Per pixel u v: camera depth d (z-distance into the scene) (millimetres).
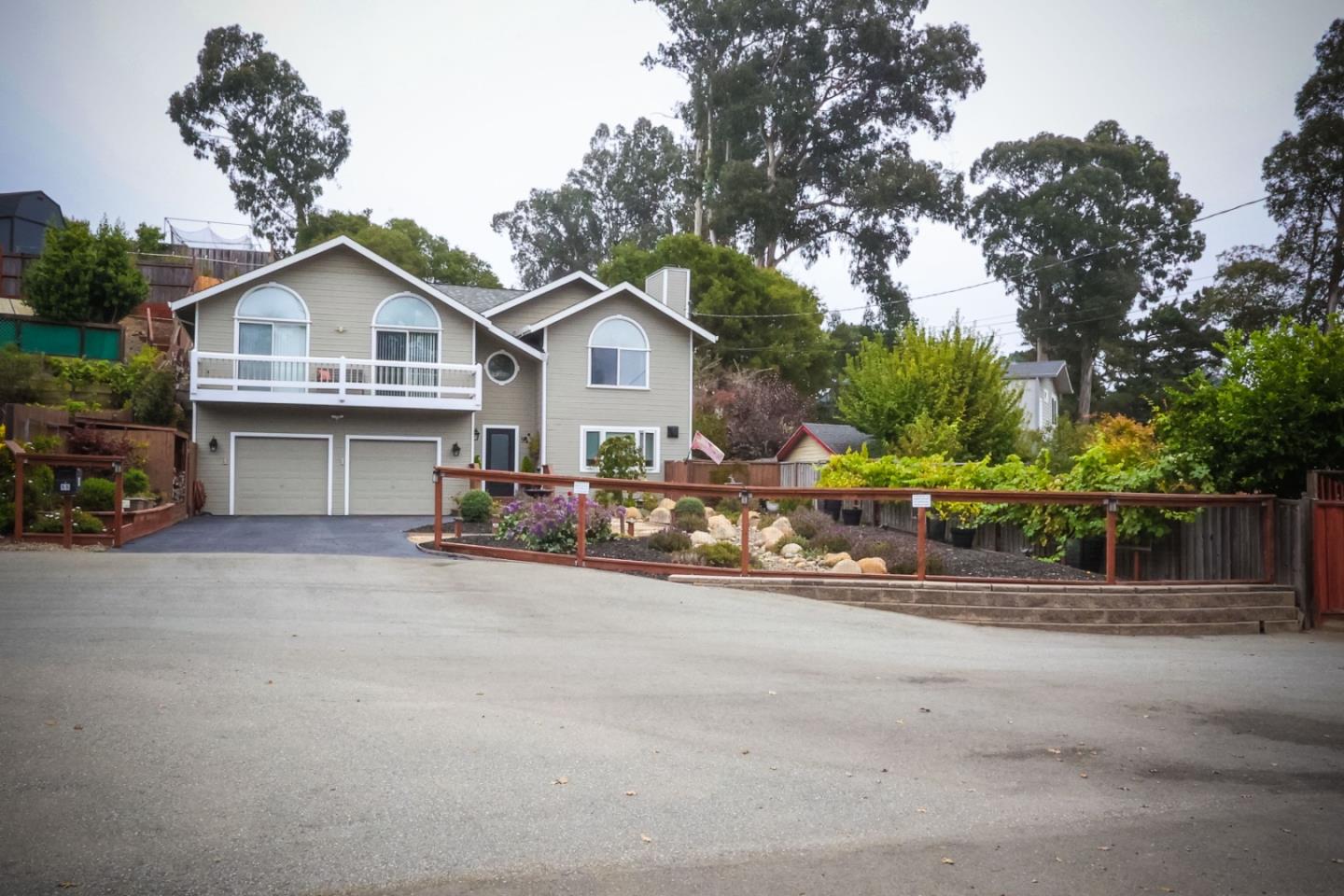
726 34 55844
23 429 18016
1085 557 17109
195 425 26688
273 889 4234
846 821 5391
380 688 7523
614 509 19406
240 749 5902
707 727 7035
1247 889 4746
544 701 7469
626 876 4559
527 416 30922
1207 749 7238
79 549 15391
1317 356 15836
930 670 9570
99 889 4125
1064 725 7668
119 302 29578
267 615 10195
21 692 6785
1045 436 40438
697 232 58969
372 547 17438
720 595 13391
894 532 21141
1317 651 12586
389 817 5074
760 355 45969
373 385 27266
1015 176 61750
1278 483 16250
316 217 54250
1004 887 4660
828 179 57875
